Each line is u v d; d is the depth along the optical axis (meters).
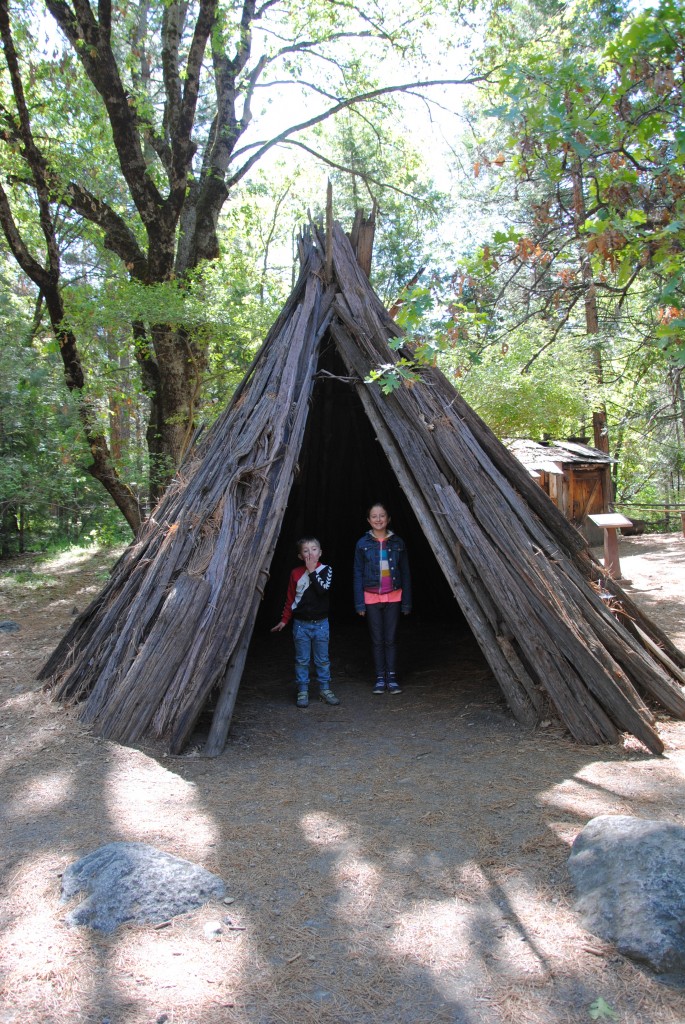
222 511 5.92
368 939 3.00
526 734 5.35
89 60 12.16
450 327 4.70
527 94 4.19
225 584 5.51
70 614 10.63
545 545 5.98
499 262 4.86
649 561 15.30
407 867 3.53
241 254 16.72
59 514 21.56
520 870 3.45
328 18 15.70
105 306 13.06
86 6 11.67
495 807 4.14
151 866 3.33
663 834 3.19
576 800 4.19
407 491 6.11
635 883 3.01
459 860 3.57
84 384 14.33
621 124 4.27
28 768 4.82
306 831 3.93
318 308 7.01
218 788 4.54
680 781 4.47
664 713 5.63
